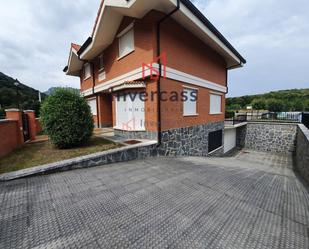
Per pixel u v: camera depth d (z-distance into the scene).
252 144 15.80
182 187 3.65
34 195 3.10
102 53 9.87
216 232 2.19
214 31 8.34
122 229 2.21
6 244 1.93
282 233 2.22
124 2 5.82
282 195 3.59
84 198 3.03
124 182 3.81
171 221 2.42
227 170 5.42
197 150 9.34
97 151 5.42
